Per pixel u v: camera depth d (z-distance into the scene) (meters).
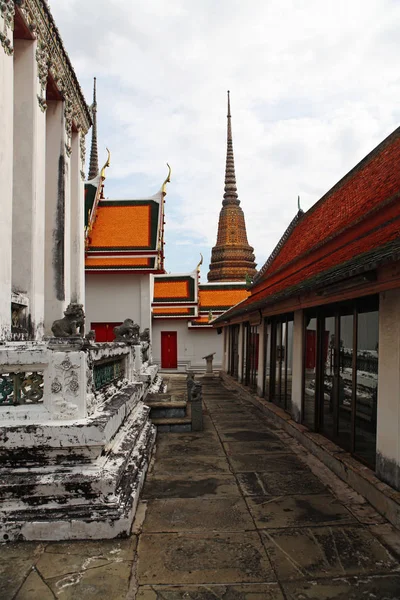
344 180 13.86
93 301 25.64
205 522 6.09
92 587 4.48
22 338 9.14
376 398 7.20
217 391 21.08
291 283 11.27
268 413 13.95
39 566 4.81
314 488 7.45
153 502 6.84
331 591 4.50
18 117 10.27
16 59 10.30
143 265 24.77
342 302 8.77
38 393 5.96
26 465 5.63
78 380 5.86
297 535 5.70
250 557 5.14
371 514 6.35
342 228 10.13
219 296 37.25
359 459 7.82
